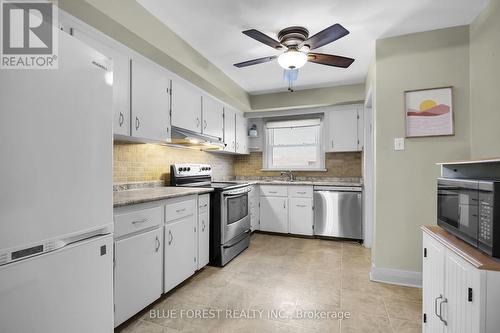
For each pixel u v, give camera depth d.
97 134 1.20
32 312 0.93
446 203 1.37
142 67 2.15
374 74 2.46
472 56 2.11
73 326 1.07
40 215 0.95
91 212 1.16
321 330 1.67
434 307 1.33
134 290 1.73
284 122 4.50
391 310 1.90
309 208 3.86
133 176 2.58
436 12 1.98
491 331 0.90
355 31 2.24
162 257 2.02
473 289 0.95
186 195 2.30
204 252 2.62
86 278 1.13
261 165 4.71
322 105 3.91
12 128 0.87
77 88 1.10
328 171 4.30
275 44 1.98
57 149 1.01
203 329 1.68
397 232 2.34
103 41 1.79
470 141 2.14
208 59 2.79
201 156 3.79
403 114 2.32
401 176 2.33
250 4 1.85
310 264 2.82
